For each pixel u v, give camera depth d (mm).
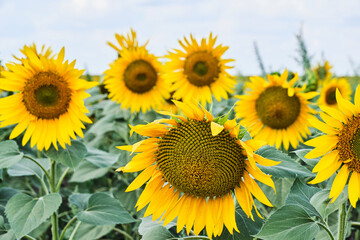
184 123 899
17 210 1066
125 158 1396
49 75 1165
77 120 1186
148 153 930
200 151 868
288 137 1354
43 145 1178
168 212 950
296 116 1342
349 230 1046
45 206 1068
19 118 1177
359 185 803
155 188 948
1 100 1160
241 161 872
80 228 1343
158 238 967
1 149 1163
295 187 1009
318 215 955
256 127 1379
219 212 899
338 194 811
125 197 1339
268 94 1351
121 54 1537
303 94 1327
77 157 1176
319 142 811
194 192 903
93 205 1135
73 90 1181
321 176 821
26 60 1151
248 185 874
